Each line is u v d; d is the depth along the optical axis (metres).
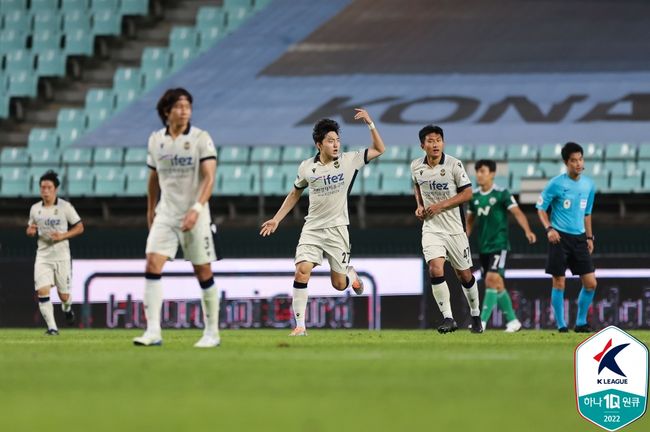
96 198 88.88
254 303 75.00
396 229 83.81
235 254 85.81
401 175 91.62
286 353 30.20
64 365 25.42
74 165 95.19
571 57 107.62
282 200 87.81
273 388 19.84
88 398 18.11
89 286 76.19
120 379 21.75
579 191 53.94
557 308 55.12
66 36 114.88
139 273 75.81
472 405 16.91
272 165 93.75
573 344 37.09
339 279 47.00
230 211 88.62
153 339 34.62
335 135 45.59
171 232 32.88
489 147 95.50
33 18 117.81
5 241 87.75
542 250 81.81
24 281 76.44
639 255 70.00
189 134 32.34
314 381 21.23
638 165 91.62
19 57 113.00
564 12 114.25
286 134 99.12
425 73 107.19
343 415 15.51
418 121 99.50
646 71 104.88
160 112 32.50
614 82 103.44
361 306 73.62
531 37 110.94
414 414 15.62
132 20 118.62
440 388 19.78
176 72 110.44
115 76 109.31
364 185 91.12
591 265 54.44
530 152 94.69
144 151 99.31
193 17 121.19
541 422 14.93
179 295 75.00
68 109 106.12
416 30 113.50
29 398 18.12
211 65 111.06
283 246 85.75
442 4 116.94
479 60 108.38
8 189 96.44
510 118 98.94
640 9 114.12
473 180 90.19
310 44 113.06
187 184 32.53
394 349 32.88
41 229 56.81
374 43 112.25
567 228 54.16
